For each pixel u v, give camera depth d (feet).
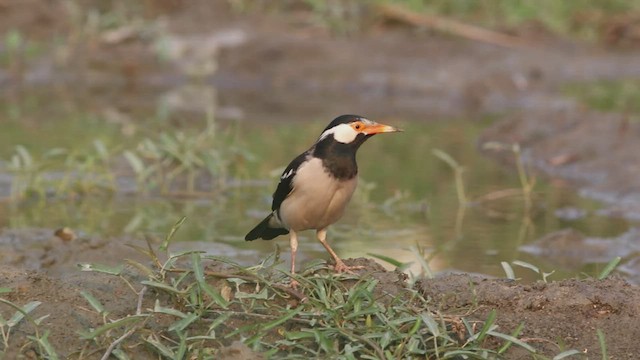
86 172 50.78
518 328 25.25
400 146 59.52
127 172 52.03
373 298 25.68
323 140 28.66
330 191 28.50
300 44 83.35
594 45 87.25
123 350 25.08
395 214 45.42
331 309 25.22
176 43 83.97
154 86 79.00
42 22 86.69
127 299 27.48
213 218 44.45
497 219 44.55
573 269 37.14
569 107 66.13
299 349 25.22
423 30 87.15
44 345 24.36
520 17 90.12
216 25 86.94
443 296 26.96
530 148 57.36
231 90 77.97
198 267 25.94
